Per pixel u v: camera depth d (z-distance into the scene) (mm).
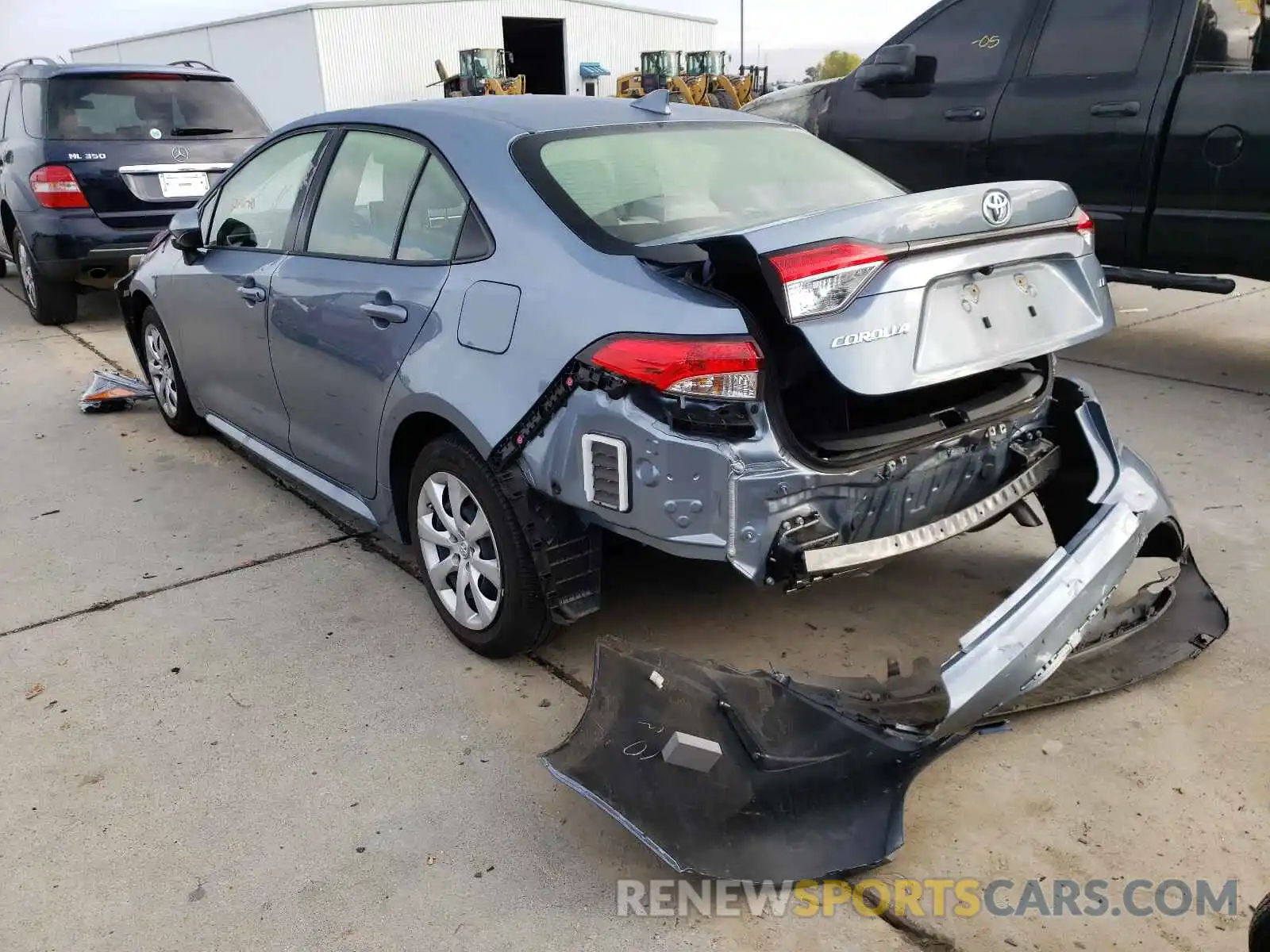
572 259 2500
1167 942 1968
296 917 2084
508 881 2170
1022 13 5430
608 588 3361
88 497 4332
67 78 6996
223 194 4145
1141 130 4957
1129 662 2758
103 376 5602
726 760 2191
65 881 2195
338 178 3400
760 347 2170
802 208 2926
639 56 31922
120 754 2617
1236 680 2762
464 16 27203
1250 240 4754
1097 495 2693
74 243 6914
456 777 2496
